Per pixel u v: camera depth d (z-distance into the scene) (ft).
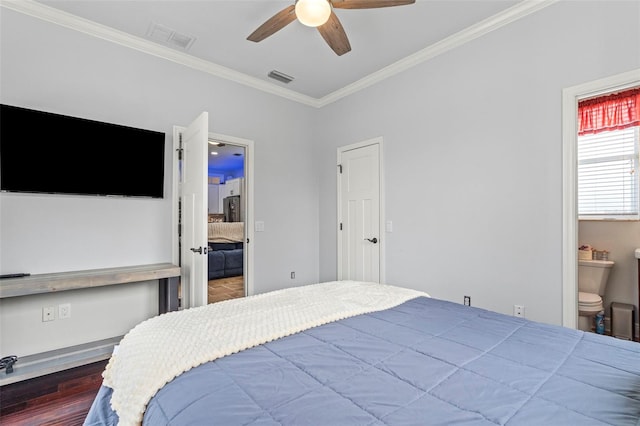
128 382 3.01
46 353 7.85
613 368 3.09
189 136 9.47
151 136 9.66
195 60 10.52
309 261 13.98
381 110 11.69
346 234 13.05
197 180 8.80
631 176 10.58
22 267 7.75
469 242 9.18
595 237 10.75
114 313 8.82
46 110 8.11
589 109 11.09
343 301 5.29
